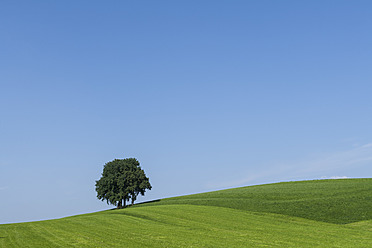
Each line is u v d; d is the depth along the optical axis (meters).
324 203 57.09
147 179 98.75
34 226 48.31
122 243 32.50
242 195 75.69
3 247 32.56
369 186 69.50
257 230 39.91
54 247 31.45
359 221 45.91
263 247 30.05
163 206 65.06
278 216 50.47
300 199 63.25
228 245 30.98
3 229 46.38
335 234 36.88
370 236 35.53
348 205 54.50
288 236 35.78
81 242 33.56
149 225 45.00
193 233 38.16
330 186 75.50
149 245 31.31
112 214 58.88
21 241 35.56
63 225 48.00
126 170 97.56
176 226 43.62
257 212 53.72
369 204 54.09
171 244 31.67
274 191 76.69
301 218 48.62
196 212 55.09
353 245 30.72
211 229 40.88
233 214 52.62
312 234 36.97
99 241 33.84
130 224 46.41
